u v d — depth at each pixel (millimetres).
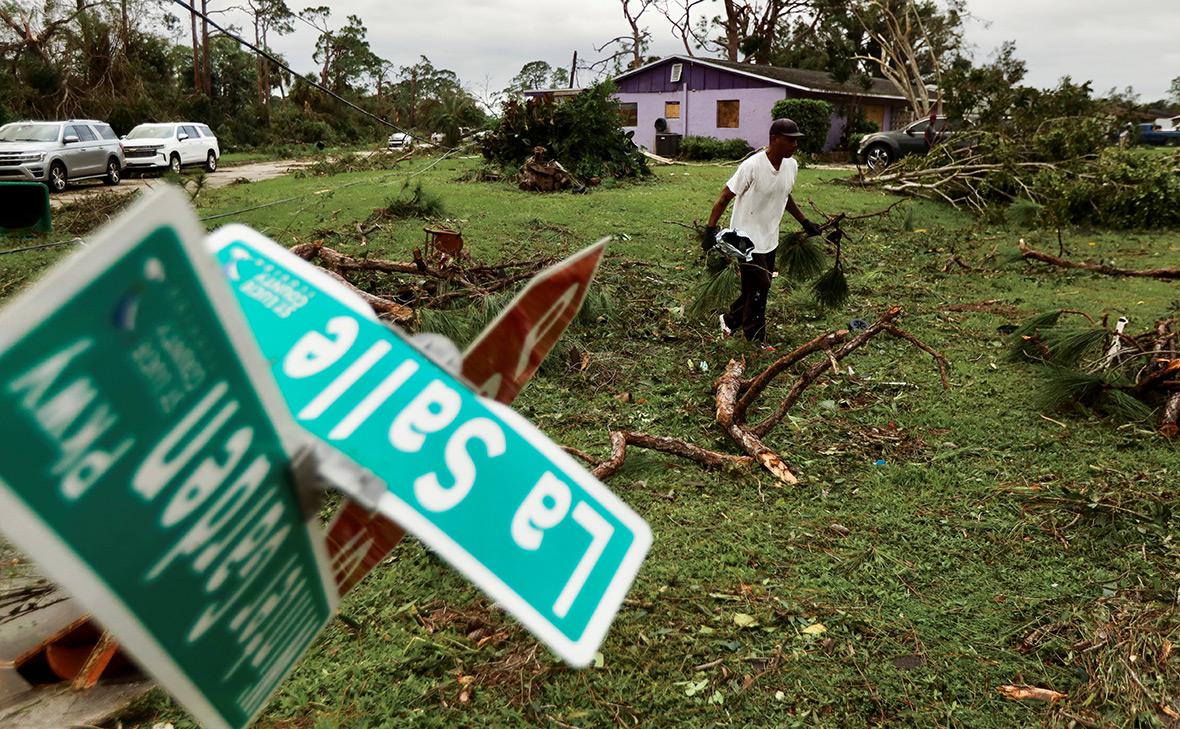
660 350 5715
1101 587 3053
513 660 2648
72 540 480
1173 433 4344
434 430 841
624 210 11312
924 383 5160
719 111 29062
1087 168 12016
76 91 33438
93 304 464
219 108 42281
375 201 11797
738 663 2643
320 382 853
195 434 560
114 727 2297
